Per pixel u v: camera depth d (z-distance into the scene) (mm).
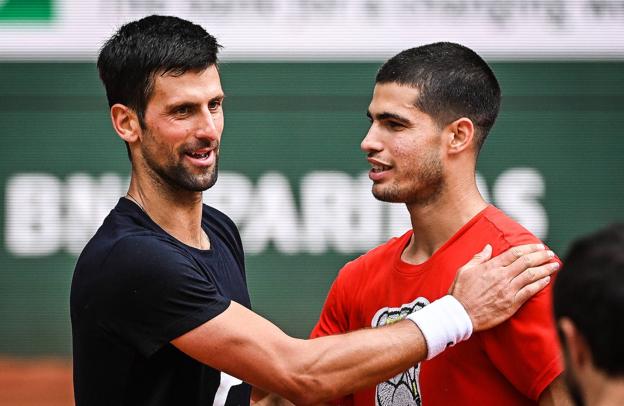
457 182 11359
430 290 11266
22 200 39875
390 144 11250
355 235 39844
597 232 6641
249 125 40094
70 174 40062
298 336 39594
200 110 11227
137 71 11195
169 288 10906
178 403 11375
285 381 10898
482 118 11414
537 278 10508
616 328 6234
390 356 10672
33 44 40062
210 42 11352
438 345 10633
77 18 40156
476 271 10711
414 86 11148
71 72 40125
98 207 40000
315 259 39781
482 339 10781
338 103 40188
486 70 11500
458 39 40562
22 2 40156
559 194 40594
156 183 11547
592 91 40594
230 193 39906
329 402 12227
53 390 35594
